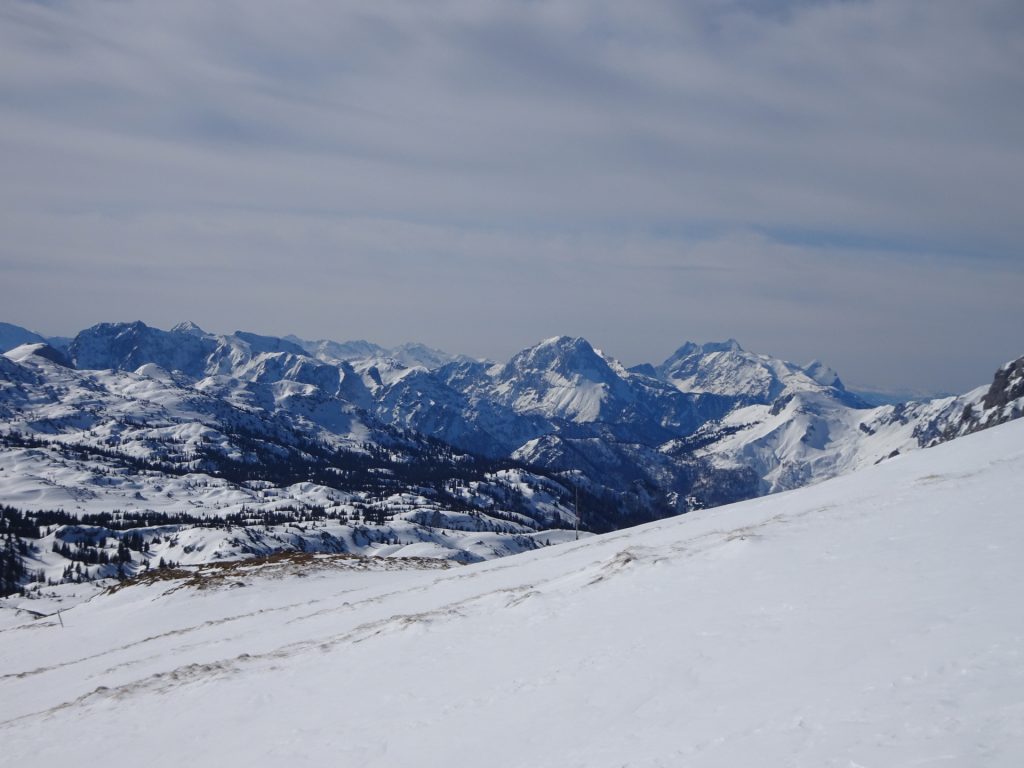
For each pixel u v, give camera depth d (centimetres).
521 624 3016
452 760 1817
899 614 1828
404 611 4469
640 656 2138
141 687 3634
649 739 1555
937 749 1130
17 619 9256
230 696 3081
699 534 4588
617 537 6250
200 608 7088
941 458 5156
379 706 2433
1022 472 3506
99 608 8400
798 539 3050
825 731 1310
